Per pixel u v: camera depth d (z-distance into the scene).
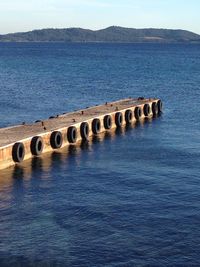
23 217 27.69
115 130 53.69
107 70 135.12
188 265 22.53
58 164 38.81
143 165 38.59
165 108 68.75
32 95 79.62
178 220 27.28
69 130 45.84
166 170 37.16
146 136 50.00
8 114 61.78
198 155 41.62
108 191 32.25
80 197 31.05
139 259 23.02
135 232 25.77
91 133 50.78
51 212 28.47
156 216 27.86
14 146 38.38
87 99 77.12
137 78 111.69
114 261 22.84
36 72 126.88
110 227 26.41
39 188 32.78
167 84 98.81
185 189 32.59
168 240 24.84
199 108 68.25
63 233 25.64
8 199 30.58
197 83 100.06
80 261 22.86
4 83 97.00
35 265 22.55
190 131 52.25
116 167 38.03
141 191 32.25
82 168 37.75
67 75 118.38
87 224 26.81
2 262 22.78
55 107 68.38
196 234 25.52
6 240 24.81
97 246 24.25
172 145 45.50
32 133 42.31
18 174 35.94
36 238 25.06
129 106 60.19
